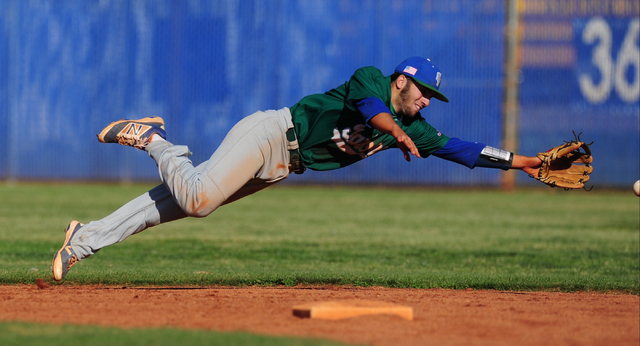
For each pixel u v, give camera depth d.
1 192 64.25
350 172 75.38
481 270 29.19
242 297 20.09
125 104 73.31
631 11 71.81
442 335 15.23
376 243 37.50
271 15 71.88
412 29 71.50
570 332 15.77
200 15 72.50
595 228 45.09
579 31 71.94
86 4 72.81
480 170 74.25
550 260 32.19
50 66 73.38
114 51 73.06
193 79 72.81
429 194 69.44
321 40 71.56
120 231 18.98
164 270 26.03
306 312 16.75
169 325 15.91
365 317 16.77
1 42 73.12
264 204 58.66
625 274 28.28
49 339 13.98
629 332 15.88
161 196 19.02
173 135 73.00
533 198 66.69
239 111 72.38
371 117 17.03
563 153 19.16
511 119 71.88
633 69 72.25
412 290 22.53
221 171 17.92
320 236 40.12
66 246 18.75
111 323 16.06
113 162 74.44
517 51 71.81
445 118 72.19
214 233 41.19
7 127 73.75
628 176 72.88
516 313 17.84
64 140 73.94
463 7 71.56
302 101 18.66
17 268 25.84
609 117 72.50
